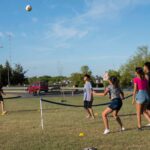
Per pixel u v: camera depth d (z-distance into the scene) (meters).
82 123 15.91
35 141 11.59
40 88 53.62
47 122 16.47
